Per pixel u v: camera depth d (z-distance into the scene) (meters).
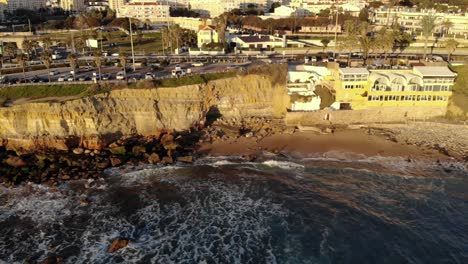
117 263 54.91
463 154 87.88
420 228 63.09
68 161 82.25
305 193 73.06
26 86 95.25
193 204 69.31
